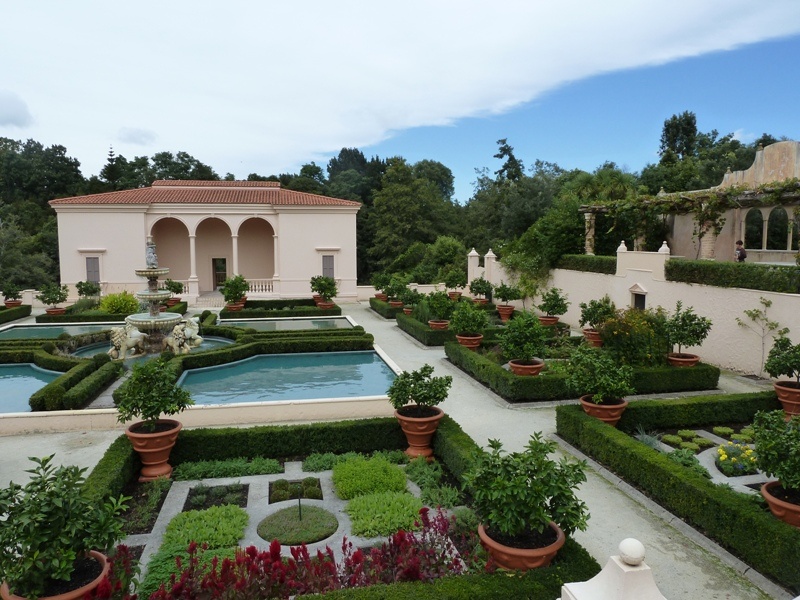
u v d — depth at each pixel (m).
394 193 51.62
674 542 6.92
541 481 5.55
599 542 6.88
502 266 29.97
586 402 10.48
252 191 37.81
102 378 13.84
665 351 14.40
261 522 7.20
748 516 6.34
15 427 10.86
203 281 37.47
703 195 20.00
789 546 5.81
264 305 30.94
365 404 11.80
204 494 8.06
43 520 4.79
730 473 8.77
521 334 13.54
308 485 8.39
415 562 5.17
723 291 16.20
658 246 26.61
